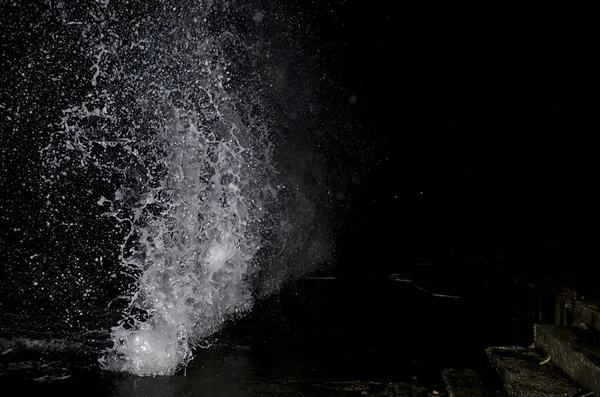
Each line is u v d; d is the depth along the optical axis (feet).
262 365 12.41
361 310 18.72
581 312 11.70
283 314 17.75
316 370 12.14
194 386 10.98
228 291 19.12
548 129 28.45
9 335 14.19
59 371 11.76
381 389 10.95
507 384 9.48
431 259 33.45
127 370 11.91
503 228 29.99
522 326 16.49
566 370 9.36
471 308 19.44
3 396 10.37
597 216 24.27
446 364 12.81
